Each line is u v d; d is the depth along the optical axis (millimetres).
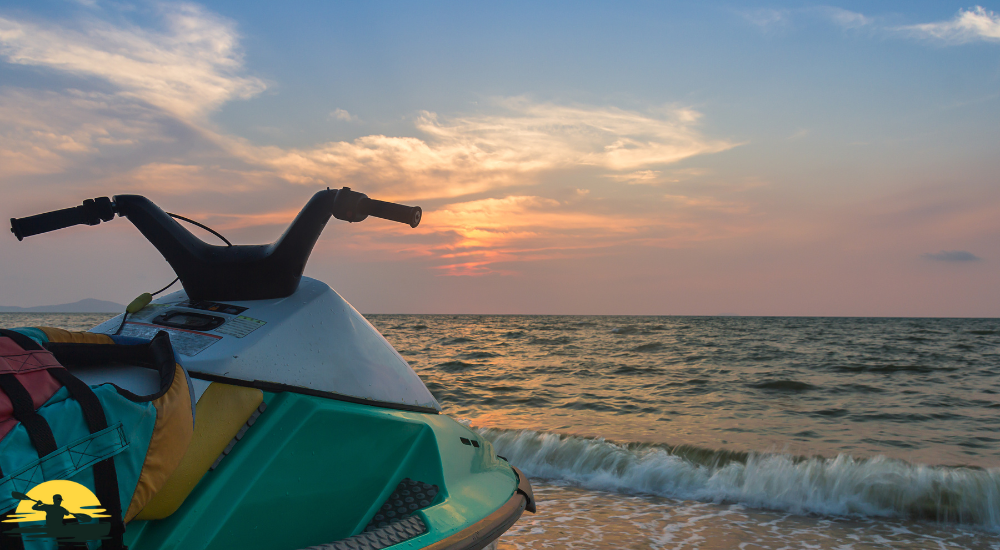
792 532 5109
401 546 1634
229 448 1688
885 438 9539
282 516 1683
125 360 1534
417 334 49656
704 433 9719
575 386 16750
